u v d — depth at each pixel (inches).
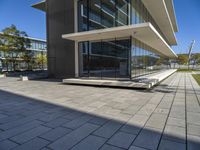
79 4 585.3
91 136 133.7
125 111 203.8
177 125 155.9
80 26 586.9
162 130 144.6
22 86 450.3
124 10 447.5
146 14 605.3
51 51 667.4
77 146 117.4
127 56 436.5
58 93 335.6
